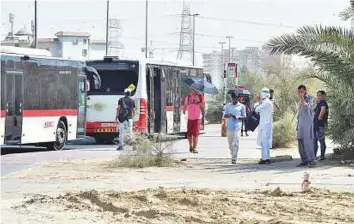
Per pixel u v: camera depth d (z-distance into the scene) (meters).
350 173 43.19
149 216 27.67
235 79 100.88
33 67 64.50
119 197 32.41
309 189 34.84
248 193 34.31
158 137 50.22
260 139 50.28
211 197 32.62
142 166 48.28
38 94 65.12
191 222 26.45
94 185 38.22
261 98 51.56
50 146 68.44
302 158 47.75
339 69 51.09
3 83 59.88
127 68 75.75
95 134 76.81
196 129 60.78
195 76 92.56
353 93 51.59
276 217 27.41
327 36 50.94
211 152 62.47
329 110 53.25
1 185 38.22
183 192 34.31
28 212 28.86
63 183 39.19
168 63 83.50
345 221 26.72
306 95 47.72
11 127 60.88
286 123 70.38
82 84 73.19
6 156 59.56
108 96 76.19
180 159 52.81
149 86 77.69
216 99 155.62
